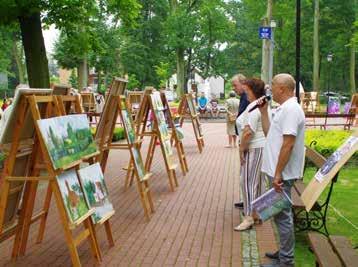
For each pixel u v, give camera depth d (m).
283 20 49.66
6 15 13.19
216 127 26.70
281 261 5.65
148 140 19.91
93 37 16.25
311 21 55.38
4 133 5.42
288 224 5.58
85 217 5.53
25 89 5.37
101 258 6.21
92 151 6.27
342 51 55.34
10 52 57.72
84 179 5.91
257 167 7.27
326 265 4.50
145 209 7.98
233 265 6.00
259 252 6.44
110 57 49.12
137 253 6.44
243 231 7.35
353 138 5.33
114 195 9.90
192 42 44.09
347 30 53.94
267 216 5.47
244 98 8.38
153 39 57.34
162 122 10.62
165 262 6.11
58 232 7.39
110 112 8.13
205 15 45.03
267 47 28.20
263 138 7.23
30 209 6.34
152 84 57.56
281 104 5.57
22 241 6.39
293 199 6.87
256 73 66.75
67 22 14.53
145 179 8.16
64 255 6.43
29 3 12.93
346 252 4.65
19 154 5.74
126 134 8.03
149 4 56.84
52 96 5.78
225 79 65.62
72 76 57.41
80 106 6.48
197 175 12.02
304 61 60.59
